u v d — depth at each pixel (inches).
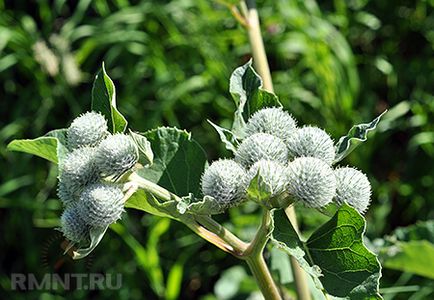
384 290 32.3
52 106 47.6
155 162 21.0
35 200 45.9
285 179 18.4
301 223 42.5
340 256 17.9
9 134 46.6
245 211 43.9
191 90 47.4
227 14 48.4
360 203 19.1
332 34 47.6
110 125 20.4
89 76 49.0
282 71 49.5
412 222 46.3
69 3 52.7
